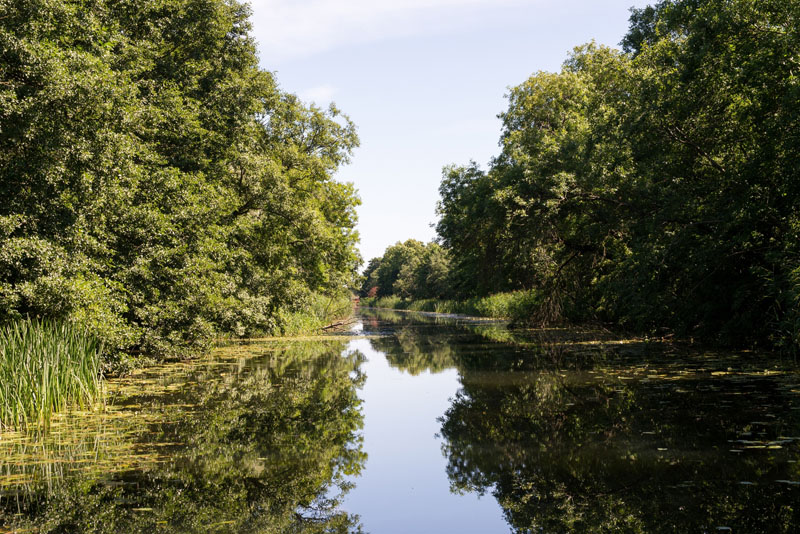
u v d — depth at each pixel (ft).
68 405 31.68
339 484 18.28
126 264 44.37
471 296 199.82
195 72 58.29
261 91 63.77
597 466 18.83
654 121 49.21
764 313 45.29
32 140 33.42
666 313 57.36
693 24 43.98
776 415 24.57
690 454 19.48
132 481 18.35
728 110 48.75
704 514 14.11
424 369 48.57
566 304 91.20
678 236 50.57
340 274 119.96
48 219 35.73
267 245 72.84
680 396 29.81
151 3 48.37
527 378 40.01
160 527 14.43
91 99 34.12
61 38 36.35
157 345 47.88
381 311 292.61
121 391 37.24
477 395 34.55
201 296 51.57
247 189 65.57
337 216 114.32
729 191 47.57
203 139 57.72
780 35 39.50
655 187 55.72
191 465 20.31
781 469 17.35
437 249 286.46
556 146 70.90
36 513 15.34
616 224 65.05
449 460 20.88
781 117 39.78
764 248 46.32
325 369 49.90
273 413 30.40
